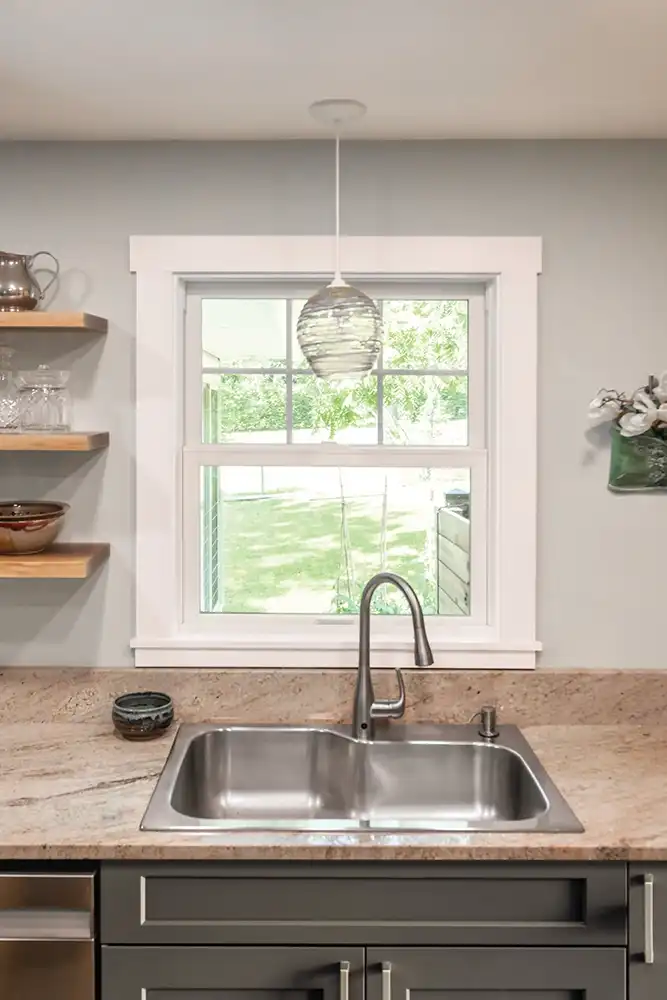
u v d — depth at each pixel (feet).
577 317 7.15
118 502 7.24
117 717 6.70
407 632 7.47
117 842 5.11
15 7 4.85
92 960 5.20
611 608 7.26
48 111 6.45
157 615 7.21
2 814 5.46
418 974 5.20
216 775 6.97
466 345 7.53
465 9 4.88
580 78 5.86
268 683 7.18
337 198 6.74
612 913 5.18
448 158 7.11
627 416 7.04
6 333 7.16
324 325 6.04
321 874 5.18
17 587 7.28
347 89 6.03
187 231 7.13
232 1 4.78
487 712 6.86
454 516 7.62
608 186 7.11
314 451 7.39
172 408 7.15
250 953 5.19
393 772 6.77
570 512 7.23
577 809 5.57
